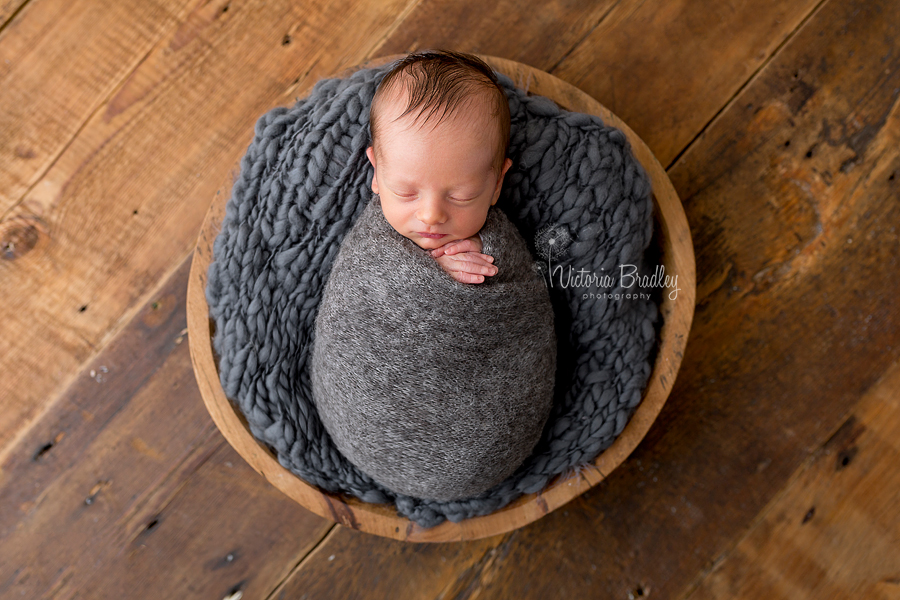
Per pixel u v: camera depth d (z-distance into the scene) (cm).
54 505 98
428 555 100
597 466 85
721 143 95
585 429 83
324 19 93
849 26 94
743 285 98
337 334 70
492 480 78
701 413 100
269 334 81
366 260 68
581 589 100
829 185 96
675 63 94
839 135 95
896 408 99
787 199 96
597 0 93
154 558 99
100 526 98
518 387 71
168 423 98
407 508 84
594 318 83
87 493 98
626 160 78
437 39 94
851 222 97
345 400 71
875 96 95
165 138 94
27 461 97
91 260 95
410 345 66
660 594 100
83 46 92
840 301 98
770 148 96
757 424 100
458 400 68
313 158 76
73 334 96
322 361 73
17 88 92
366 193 79
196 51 93
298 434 82
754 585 100
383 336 67
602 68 94
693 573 100
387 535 85
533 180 76
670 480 100
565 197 76
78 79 93
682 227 83
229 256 79
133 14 92
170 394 98
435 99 60
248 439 83
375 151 65
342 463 85
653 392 85
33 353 96
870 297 98
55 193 94
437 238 68
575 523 101
